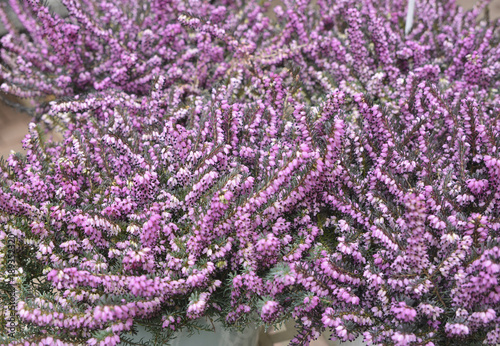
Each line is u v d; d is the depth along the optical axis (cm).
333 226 64
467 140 63
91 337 57
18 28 93
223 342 65
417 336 55
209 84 80
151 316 59
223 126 64
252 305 60
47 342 55
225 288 62
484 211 60
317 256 60
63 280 56
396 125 68
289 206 61
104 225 59
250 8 89
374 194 61
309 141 61
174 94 73
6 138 97
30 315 54
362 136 64
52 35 77
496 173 58
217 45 84
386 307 57
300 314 59
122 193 62
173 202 61
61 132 80
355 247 58
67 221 60
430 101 65
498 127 63
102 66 82
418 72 70
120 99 72
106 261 60
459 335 55
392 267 57
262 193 58
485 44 76
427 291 55
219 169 63
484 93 72
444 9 89
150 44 82
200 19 74
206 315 61
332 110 62
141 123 71
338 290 58
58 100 71
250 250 59
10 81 84
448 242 56
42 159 65
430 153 63
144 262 58
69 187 62
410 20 80
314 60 81
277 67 80
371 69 78
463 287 54
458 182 61
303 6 80
